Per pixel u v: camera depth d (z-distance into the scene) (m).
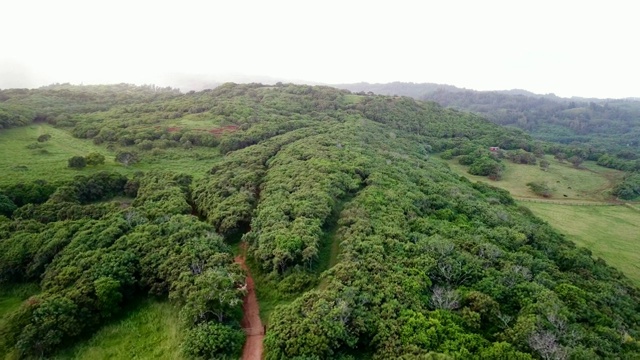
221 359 33.31
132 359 35.56
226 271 42.84
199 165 98.06
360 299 37.06
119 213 60.00
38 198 70.06
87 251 48.38
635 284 62.78
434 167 107.25
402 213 59.69
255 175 78.44
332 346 32.34
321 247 52.09
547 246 60.62
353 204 62.41
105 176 79.75
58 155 98.56
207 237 51.09
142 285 44.44
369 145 108.00
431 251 47.16
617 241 84.19
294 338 32.38
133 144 111.62
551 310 36.84
